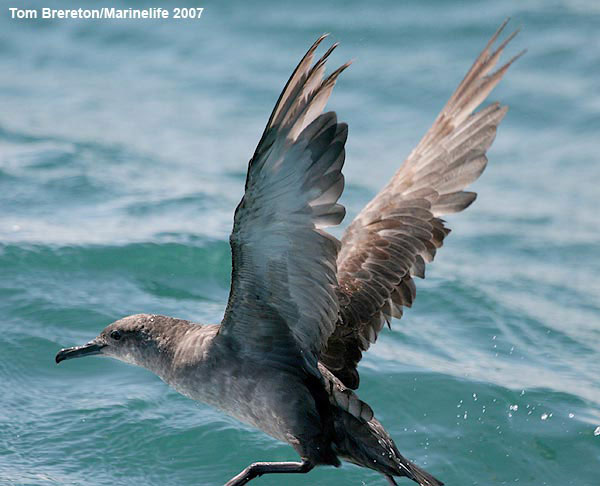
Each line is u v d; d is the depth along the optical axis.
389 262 9.88
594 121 21.09
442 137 10.15
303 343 8.80
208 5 25.47
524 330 14.13
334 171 7.65
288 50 23.84
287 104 7.36
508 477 10.98
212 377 9.12
